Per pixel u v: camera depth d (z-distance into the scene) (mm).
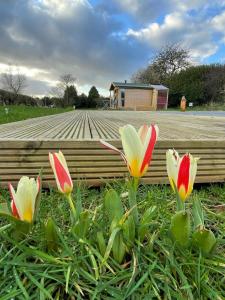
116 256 896
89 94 41406
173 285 849
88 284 848
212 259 904
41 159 1505
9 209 993
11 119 5730
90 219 1002
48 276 830
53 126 3037
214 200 1520
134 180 904
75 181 1541
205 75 34000
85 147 1537
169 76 39188
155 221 1043
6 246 960
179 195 896
